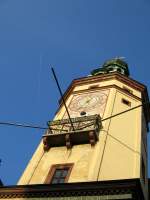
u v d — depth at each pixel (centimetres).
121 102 3391
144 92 3744
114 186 2141
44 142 2853
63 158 2675
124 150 2753
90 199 2139
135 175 2491
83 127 2811
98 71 4516
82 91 3681
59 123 2944
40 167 2664
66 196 2212
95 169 2458
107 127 2933
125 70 4644
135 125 3128
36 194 2300
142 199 2170
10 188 2395
